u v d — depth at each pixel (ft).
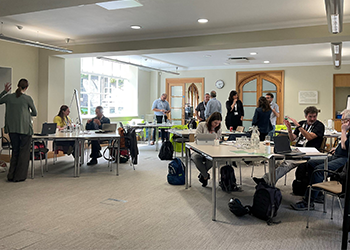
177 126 27.96
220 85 40.14
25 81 17.33
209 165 16.22
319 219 11.62
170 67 41.34
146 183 17.22
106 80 37.32
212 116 16.30
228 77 39.88
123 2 15.37
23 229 10.43
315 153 12.02
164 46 22.20
